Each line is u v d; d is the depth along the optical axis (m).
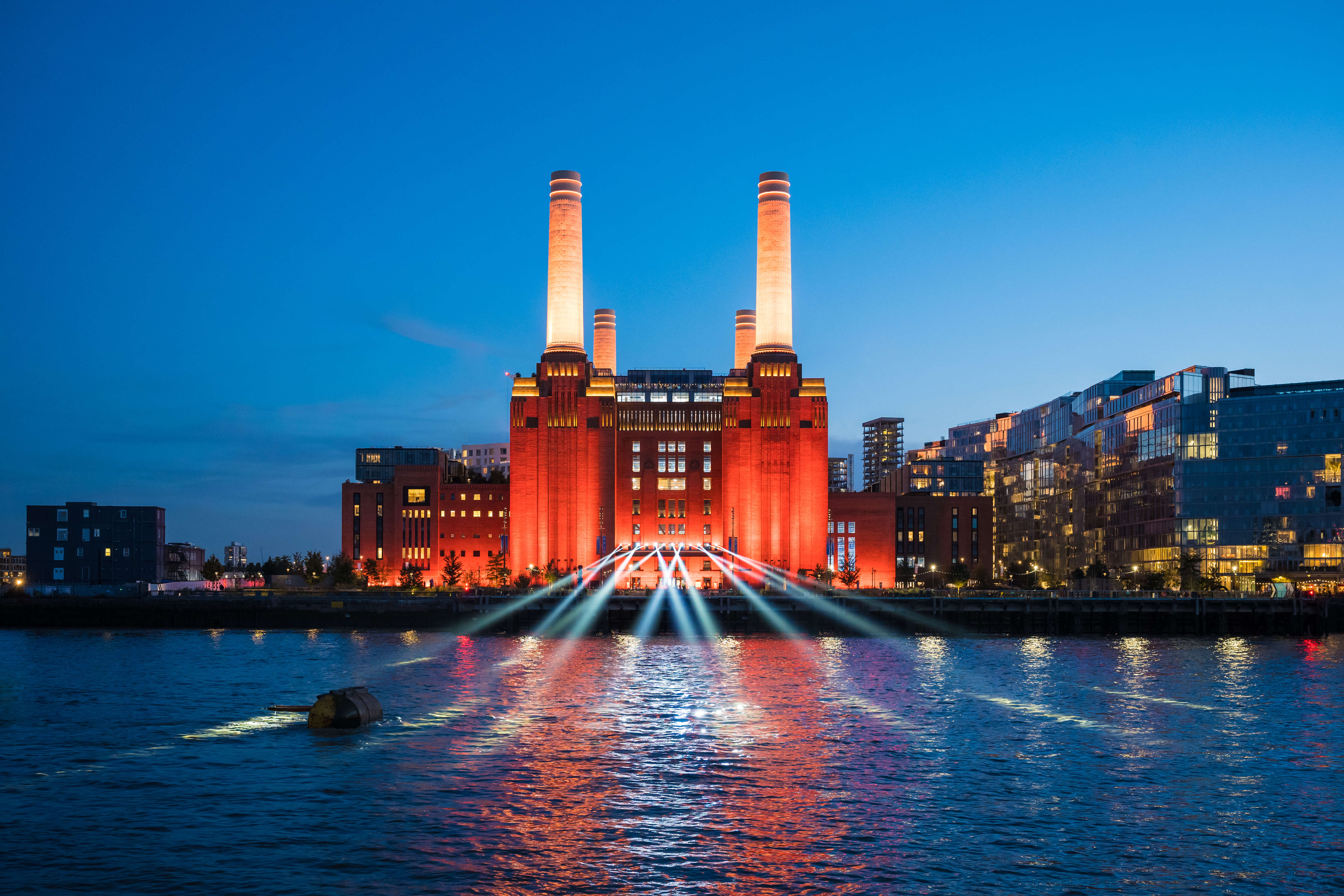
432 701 89.88
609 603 182.62
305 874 41.81
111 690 97.25
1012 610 181.12
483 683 104.12
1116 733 74.25
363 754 65.69
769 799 53.91
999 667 122.62
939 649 151.62
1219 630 179.75
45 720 79.44
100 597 193.50
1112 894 40.03
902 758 65.00
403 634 178.25
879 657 137.38
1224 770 61.56
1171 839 46.91
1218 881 41.53
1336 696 95.56
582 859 43.72
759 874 41.97
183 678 107.81
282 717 80.56
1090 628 182.38
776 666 123.69
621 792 55.44
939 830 48.25
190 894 39.66
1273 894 40.16
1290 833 48.09
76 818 50.22
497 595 186.25
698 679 108.31
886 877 41.69
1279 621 181.12
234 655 136.50
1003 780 58.56
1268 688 101.31
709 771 60.69
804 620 181.25
